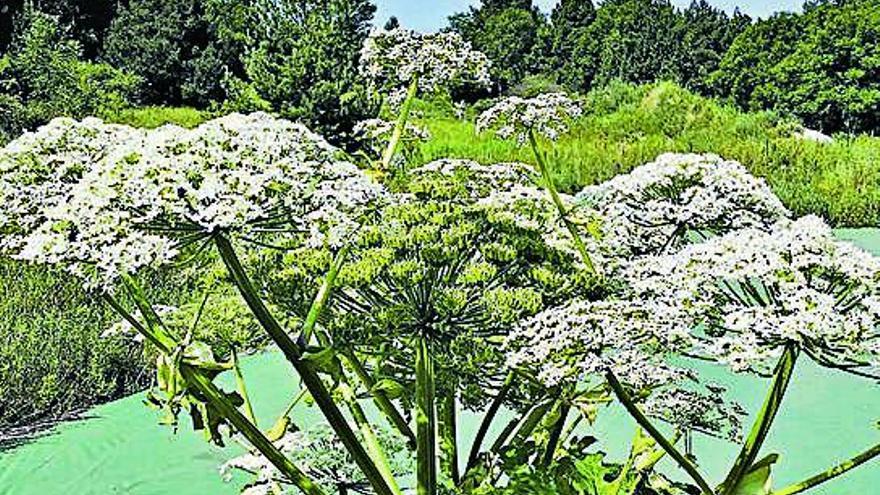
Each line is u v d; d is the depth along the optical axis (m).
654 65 66.12
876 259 3.23
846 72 55.97
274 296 3.63
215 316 3.88
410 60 4.22
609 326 3.13
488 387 4.01
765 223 4.25
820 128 57.72
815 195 25.97
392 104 4.47
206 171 2.78
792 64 58.47
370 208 3.14
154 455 7.42
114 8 57.84
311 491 3.09
